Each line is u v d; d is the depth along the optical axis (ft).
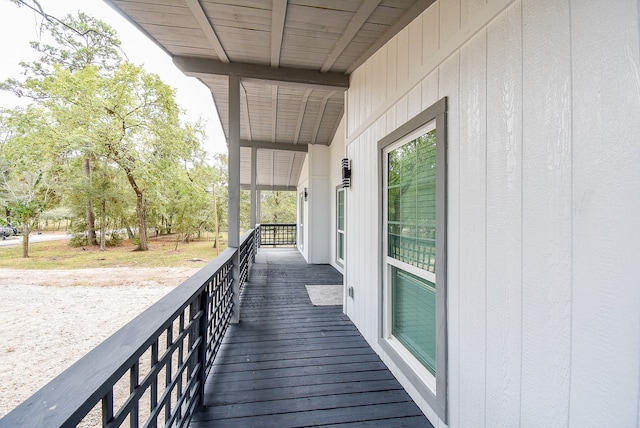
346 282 11.81
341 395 6.43
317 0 6.57
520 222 3.56
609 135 2.52
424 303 6.35
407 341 7.11
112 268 32.07
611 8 2.51
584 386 2.74
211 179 52.37
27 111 33.71
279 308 12.56
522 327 3.52
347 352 8.50
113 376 2.58
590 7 2.70
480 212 4.32
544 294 3.20
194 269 31.37
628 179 2.37
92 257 40.40
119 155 38.88
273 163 29.27
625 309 2.39
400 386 6.80
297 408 5.96
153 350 3.75
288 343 9.04
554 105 3.08
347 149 11.76
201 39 8.76
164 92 39.42
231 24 7.73
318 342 9.15
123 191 43.83
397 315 7.68
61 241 56.29
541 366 3.24
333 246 22.70
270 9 7.00
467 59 4.66
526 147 3.47
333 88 11.53
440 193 5.31
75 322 14.53
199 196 47.93
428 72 5.89
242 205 60.95
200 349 5.95
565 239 2.95
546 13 3.19
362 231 9.89
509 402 3.72
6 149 32.60
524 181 3.50
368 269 9.25
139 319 3.82
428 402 5.65
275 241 40.04
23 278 25.53
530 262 3.40
